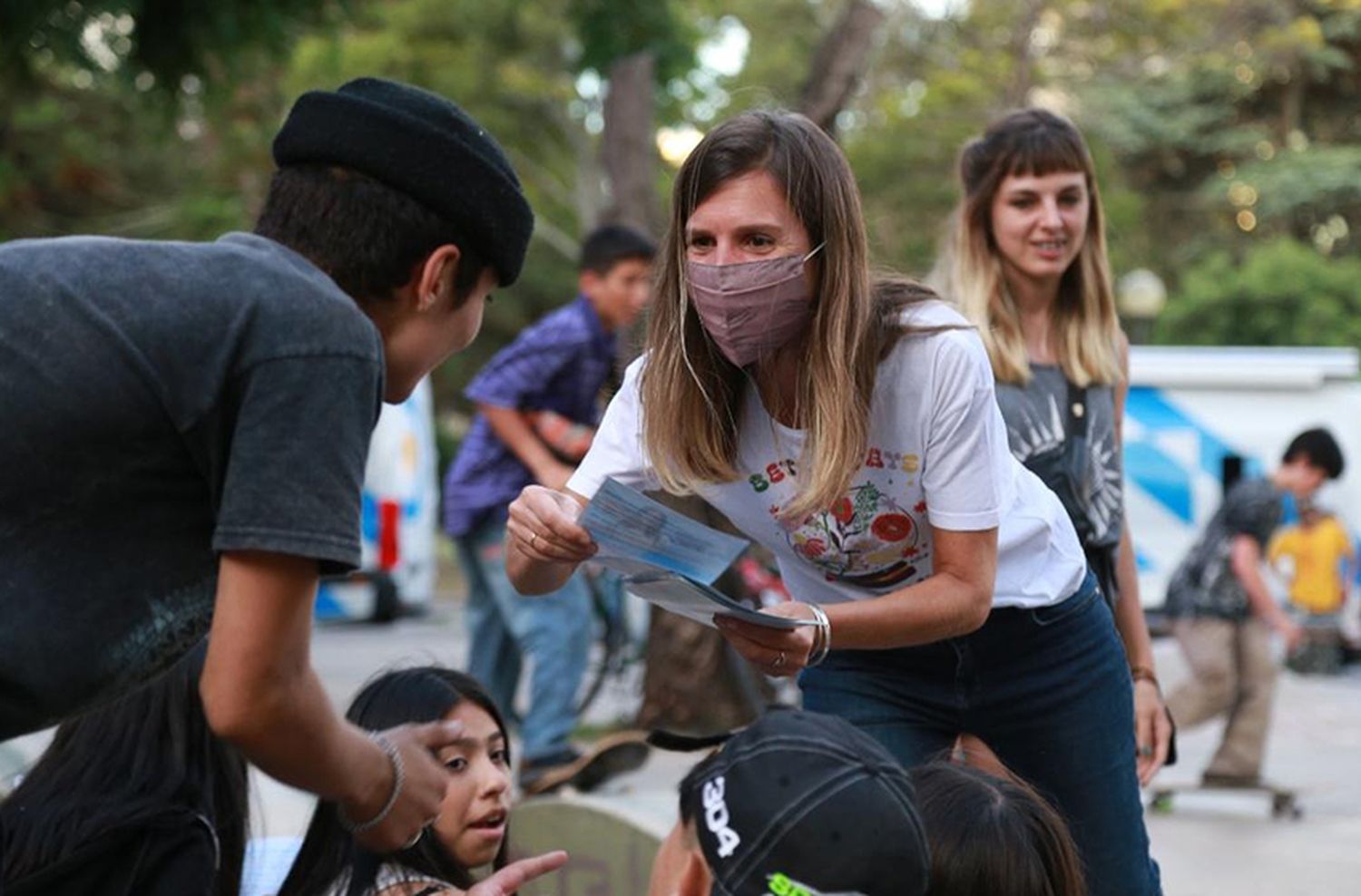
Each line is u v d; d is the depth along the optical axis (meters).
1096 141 33.62
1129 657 4.66
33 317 2.43
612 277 7.96
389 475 19.36
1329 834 8.52
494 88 28.80
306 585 2.44
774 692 9.18
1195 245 36.72
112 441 2.41
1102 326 4.46
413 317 2.71
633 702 11.02
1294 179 34.44
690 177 3.32
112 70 11.44
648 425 3.45
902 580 3.63
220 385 2.43
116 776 3.38
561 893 4.79
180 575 2.50
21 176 23.78
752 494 3.55
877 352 3.35
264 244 2.60
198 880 3.30
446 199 2.66
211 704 2.43
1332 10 34.72
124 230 25.52
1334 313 29.72
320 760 2.53
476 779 3.72
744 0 31.84
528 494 3.31
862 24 12.00
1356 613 18.05
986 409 3.41
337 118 2.66
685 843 2.38
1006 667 3.84
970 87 28.77
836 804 2.21
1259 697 9.16
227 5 11.12
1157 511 19.06
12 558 2.41
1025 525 3.80
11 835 3.30
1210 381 19.09
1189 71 34.66
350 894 3.56
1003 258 4.43
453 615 21.53
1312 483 11.56
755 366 3.44
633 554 3.13
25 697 2.43
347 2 11.88
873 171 29.48
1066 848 3.13
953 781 3.13
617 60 12.43
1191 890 7.29
